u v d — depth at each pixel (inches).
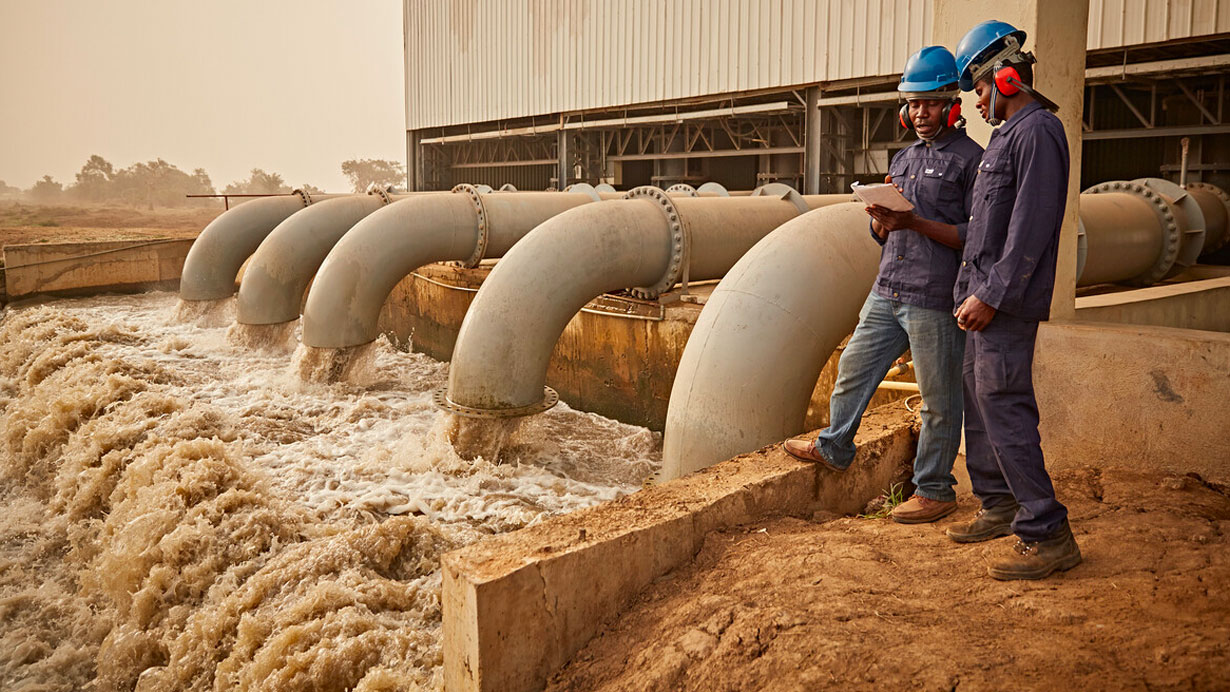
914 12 679.7
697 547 148.9
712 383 224.1
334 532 261.0
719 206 380.8
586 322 422.9
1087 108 715.4
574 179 1061.1
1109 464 167.6
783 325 221.3
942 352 150.2
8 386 536.1
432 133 1343.5
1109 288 395.2
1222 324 388.5
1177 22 544.1
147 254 861.8
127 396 415.2
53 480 383.9
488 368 319.3
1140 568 121.3
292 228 536.4
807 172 789.2
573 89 1010.1
